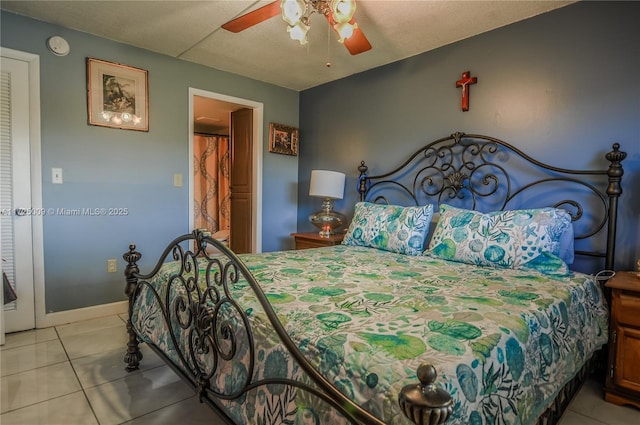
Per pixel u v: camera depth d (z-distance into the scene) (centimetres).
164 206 317
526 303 133
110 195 288
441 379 78
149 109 304
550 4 221
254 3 224
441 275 181
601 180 210
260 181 385
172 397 176
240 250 418
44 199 258
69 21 252
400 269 195
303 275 175
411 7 223
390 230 260
